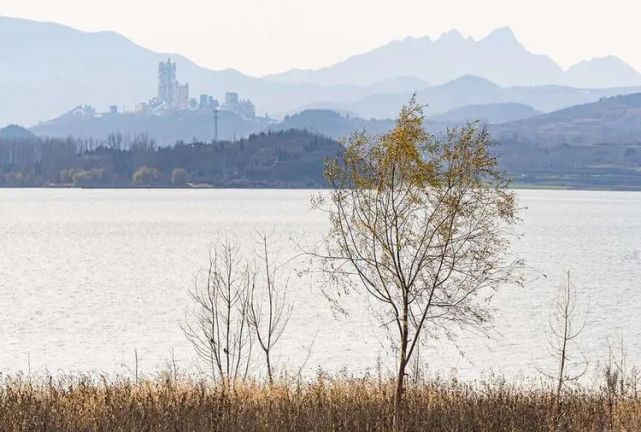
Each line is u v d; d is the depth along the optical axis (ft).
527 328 530.27
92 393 197.47
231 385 223.10
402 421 171.73
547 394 222.48
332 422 171.83
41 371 416.46
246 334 434.71
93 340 520.42
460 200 171.83
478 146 172.55
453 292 179.93
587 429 175.73
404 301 173.17
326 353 443.73
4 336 537.65
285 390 207.00
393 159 171.42
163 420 170.09
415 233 173.17
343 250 177.78
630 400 209.26
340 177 176.55
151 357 452.76
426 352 440.04
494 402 194.18
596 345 489.67
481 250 174.40
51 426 166.40
